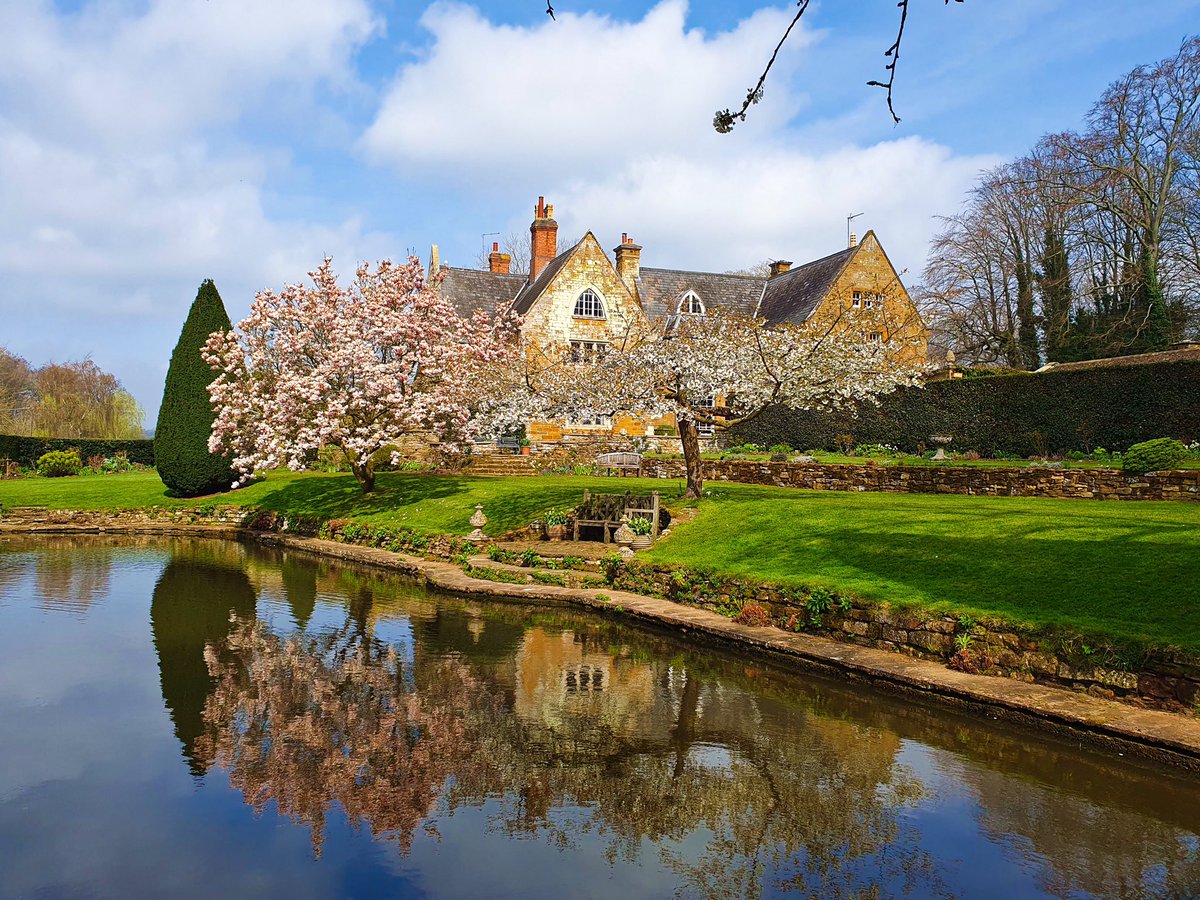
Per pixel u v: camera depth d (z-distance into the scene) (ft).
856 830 21.09
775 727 28.40
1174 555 32.68
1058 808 21.86
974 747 26.14
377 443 79.36
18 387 168.14
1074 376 79.10
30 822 21.89
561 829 21.48
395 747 27.04
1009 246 126.21
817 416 102.27
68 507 91.35
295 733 28.27
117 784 24.25
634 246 124.06
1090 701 27.25
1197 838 20.20
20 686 33.47
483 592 51.85
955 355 127.95
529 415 66.95
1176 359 79.46
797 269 128.47
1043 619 30.22
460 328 85.56
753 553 46.09
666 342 59.93
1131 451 59.93
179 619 45.65
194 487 94.63
